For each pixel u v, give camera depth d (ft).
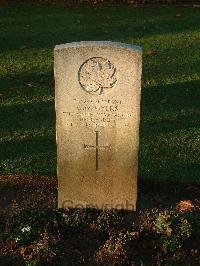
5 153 11.44
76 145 9.45
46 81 14.32
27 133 12.09
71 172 9.71
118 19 19.10
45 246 9.05
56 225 9.54
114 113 9.11
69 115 9.18
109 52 8.67
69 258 9.03
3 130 12.19
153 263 8.91
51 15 19.34
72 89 8.97
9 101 13.33
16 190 10.52
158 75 14.69
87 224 9.63
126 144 9.36
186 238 9.23
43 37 17.29
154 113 12.83
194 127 12.27
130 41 17.10
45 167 11.04
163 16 19.45
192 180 10.69
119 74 8.80
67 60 8.76
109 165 9.59
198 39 17.22
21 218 9.70
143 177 10.76
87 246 9.24
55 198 10.32
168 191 10.48
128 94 8.94
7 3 20.47
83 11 19.83
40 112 12.87
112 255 8.94
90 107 9.09
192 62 15.49
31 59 15.69
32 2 20.61
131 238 9.23
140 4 20.66
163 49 16.46
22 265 8.89
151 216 9.78
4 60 15.60
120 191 9.82
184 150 11.50
